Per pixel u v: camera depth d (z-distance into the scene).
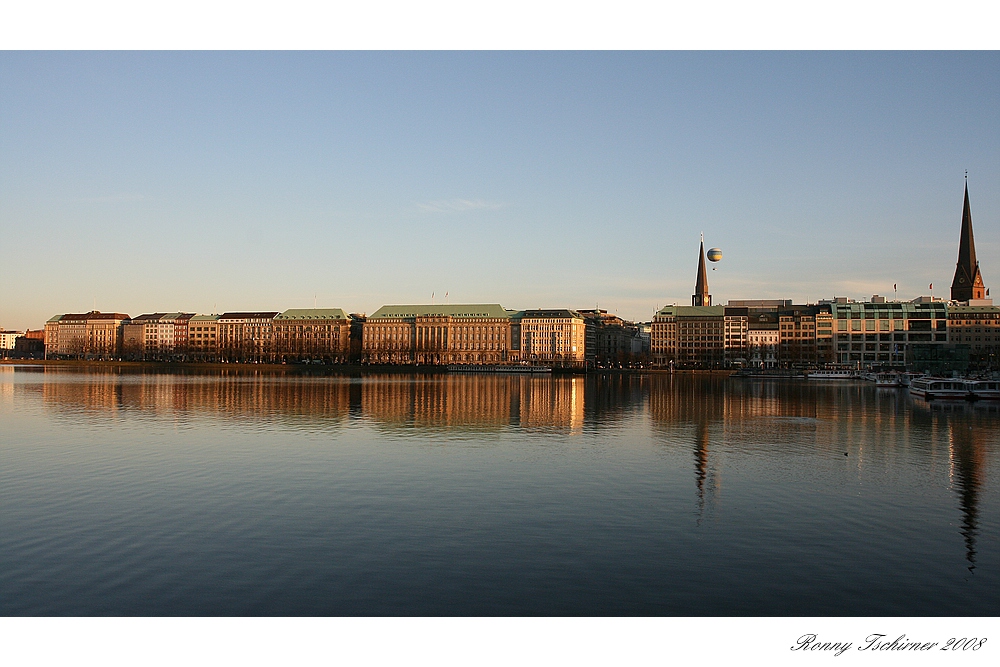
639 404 127.50
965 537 39.53
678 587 32.09
